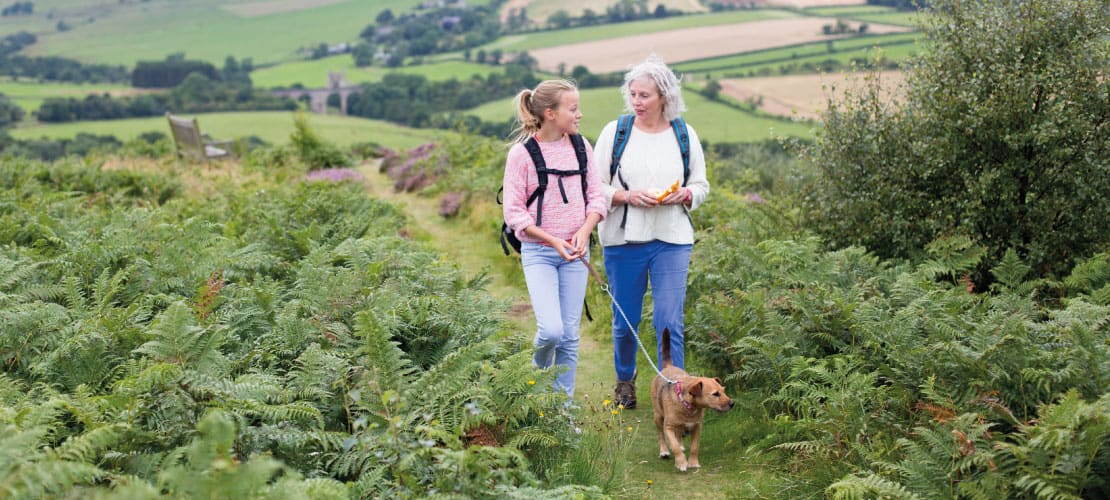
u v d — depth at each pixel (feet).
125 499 9.05
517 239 17.48
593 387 21.67
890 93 25.66
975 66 24.12
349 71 425.69
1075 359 15.21
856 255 23.62
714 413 19.34
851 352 18.76
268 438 12.57
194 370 13.76
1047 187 23.75
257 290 19.69
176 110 325.62
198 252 23.77
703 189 18.67
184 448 11.50
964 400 15.24
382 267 23.27
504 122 226.99
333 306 19.24
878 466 14.70
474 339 18.62
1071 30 23.25
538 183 16.75
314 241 27.66
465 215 46.91
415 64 419.13
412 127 271.69
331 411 14.78
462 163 64.85
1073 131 22.79
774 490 15.37
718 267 25.71
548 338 16.57
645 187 18.53
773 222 28.09
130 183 46.47
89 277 22.52
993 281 24.53
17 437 10.09
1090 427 12.60
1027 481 12.54
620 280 19.22
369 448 12.76
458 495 11.27
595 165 17.39
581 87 274.36
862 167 25.67
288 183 51.13
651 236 18.60
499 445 14.43
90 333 16.01
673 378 17.37
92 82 436.76
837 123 25.94
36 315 16.66
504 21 467.11
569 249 16.57
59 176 46.68
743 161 75.10
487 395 14.37
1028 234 24.22
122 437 12.09
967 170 24.52
